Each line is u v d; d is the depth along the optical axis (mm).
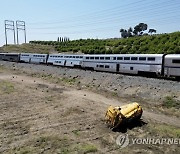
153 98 24812
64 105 23609
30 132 16344
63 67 52406
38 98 26656
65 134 15914
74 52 88188
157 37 68938
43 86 34531
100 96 28141
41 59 63844
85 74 39188
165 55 31641
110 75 35406
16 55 74875
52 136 15531
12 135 15820
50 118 19438
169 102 22938
